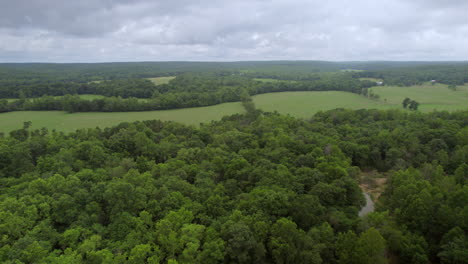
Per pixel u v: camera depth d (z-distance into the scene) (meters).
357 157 99.88
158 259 45.00
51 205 55.38
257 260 47.75
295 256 47.22
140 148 92.00
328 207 65.12
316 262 45.94
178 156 87.19
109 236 51.28
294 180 70.94
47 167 76.81
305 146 95.19
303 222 56.81
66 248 46.78
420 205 57.94
